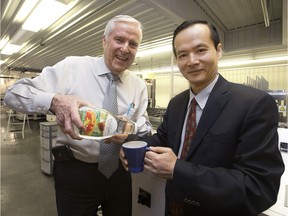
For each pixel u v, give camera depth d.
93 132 0.72
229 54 4.67
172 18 2.69
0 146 4.70
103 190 0.96
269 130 0.60
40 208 2.23
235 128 0.64
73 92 0.95
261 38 4.06
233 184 0.55
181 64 0.72
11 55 6.25
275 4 3.19
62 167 0.94
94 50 5.19
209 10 3.33
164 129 0.98
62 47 4.93
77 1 2.49
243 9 3.33
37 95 0.81
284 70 5.68
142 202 1.08
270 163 0.57
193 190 0.59
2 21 3.32
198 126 0.71
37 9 2.76
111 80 0.99
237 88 0.71
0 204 2.31
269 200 0.55
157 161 0.63
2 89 11.43
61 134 0.95
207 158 0.68
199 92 0.78
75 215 0.93
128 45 0.93
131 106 1.07
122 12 2.68
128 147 0.67
